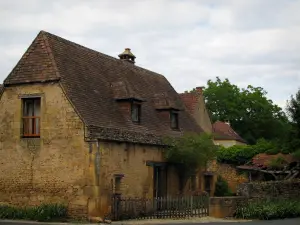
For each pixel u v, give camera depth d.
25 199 22.73
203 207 23.58
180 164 28.47
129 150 24.27
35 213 21.55
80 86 23.83
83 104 22.83
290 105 35.69
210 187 34.12
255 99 74.25
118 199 22.55
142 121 27.05
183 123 32.41
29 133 23.31
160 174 27.38
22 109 23.50
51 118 22.58
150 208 23.20
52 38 24.86
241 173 39.56
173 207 22.95
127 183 23.88
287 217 23.67
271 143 40.28
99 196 21.55
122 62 31.22
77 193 21.62
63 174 22.05
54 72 22.81
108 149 22.53
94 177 21.44
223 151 40.47
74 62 25.14
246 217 22.77
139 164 25.06
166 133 28.66
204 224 20.08
